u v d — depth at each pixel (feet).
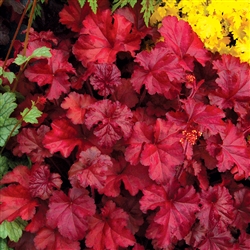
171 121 2.36
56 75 2.53
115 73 2.46
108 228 2.31
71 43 2.96
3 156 2.54
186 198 2.32
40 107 2.54
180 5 2.74
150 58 2.48
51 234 2.30
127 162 2.41
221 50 2.76
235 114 2.72
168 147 2.31
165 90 2.42
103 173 2.23
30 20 2.41
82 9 2.80
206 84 2.78
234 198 2.58
